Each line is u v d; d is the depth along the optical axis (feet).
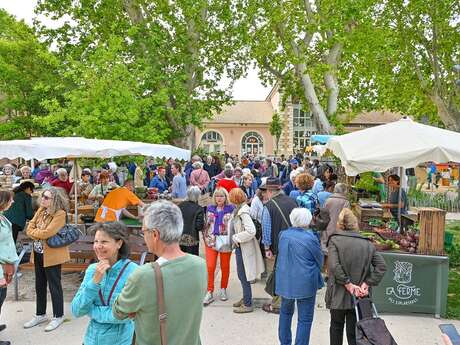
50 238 16.96
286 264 14.55
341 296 13.55
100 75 44.21
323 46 55.83
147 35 57.98
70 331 17.08
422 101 70.79
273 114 164.45
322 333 17.21
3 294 15.87
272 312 19.38
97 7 62.64
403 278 18.98
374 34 56.54
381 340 11.87
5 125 76.18
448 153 18.12
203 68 65.77
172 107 61.21
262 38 60.13
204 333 17.11
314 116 60.90
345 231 13.78
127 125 43.06
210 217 20.72
